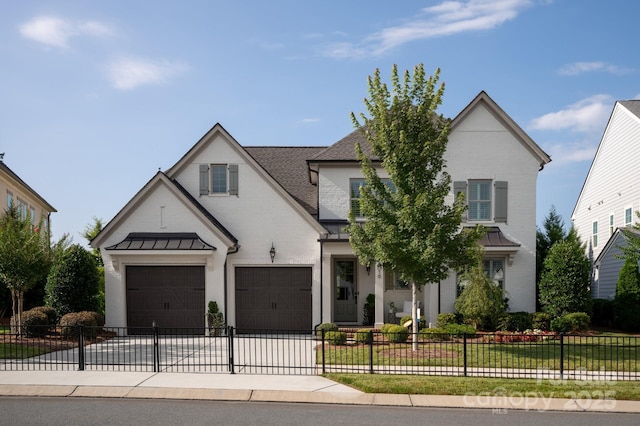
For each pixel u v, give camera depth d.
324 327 18.17
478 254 18.62
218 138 21.38
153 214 20.20
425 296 21.78
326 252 20.94
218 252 20.06
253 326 21.00
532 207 21.98
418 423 8.86
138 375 12.09
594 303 23.03
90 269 20.64
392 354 14.83
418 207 14.40
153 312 20.12
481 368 13.02
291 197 21.06
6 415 9.17
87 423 8.70
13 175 32.12
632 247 21.33
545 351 15.52
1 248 17.81
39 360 13.52
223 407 9.80
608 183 30.77
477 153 22.06
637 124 27.02
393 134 15.23
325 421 8.92
